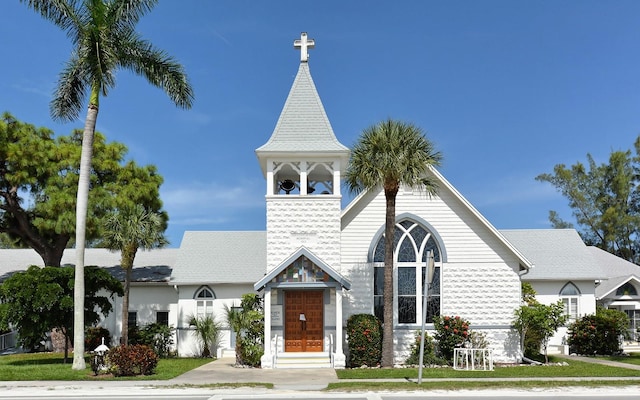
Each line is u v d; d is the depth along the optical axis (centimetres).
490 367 2584
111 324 3944
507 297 3044
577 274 3762
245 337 2948
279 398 1855
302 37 3247
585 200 6712
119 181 3894
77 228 2614
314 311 2961
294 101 3122
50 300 2833
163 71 2848
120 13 2711
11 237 4266
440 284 3059
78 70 2756
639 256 6506
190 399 1856
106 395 1927
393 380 2225
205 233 4191
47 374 2408
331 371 2597
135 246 3453
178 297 3816
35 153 3719
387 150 2573
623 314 3606
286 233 2959
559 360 3058
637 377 2286
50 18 2659
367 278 3042
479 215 3050
